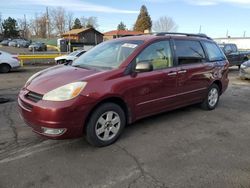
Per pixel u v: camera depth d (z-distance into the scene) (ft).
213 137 15.28
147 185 10.34
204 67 19.01
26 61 67.62
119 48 15.70
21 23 322.34
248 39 145.79
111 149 13.39
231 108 21.75
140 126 16.74
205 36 20.70
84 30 215.31
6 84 33.83
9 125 16.57
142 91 14.74
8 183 10.32
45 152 12.94
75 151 13.09
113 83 13.37
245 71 38.78
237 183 10.54
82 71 13.91
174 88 16.76
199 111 20.43
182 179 10.78
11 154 12.68
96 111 12.98
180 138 14.99
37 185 10.24
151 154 12.92
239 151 13.44
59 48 118.01
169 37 16.98
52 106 11.83
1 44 221.46
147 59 15.20
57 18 304.09
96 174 11.05
